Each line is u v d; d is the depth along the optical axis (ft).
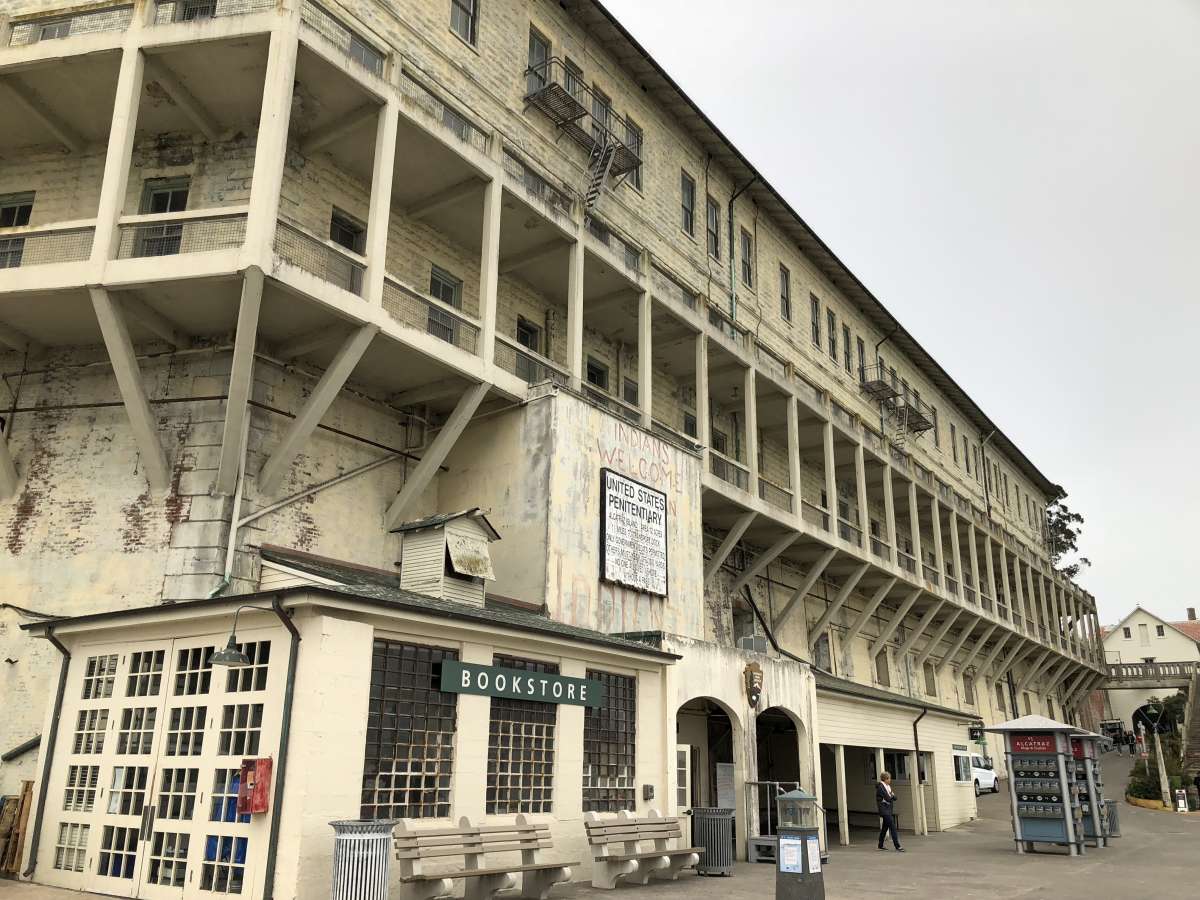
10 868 39.81
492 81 68.85
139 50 49.70
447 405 62.44
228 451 48.34
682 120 91.71
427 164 60.08
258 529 50.34
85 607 48.91
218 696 36.19
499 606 53.21
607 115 81.35
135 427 48.83
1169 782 116.26
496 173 61.26
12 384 54.24
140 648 39.68
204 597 47.11
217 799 34.91
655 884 45.01
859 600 115.34
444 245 67.31
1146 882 47.85
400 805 36.42
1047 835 64.03
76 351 54.39
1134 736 177.78
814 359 112.06
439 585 48.01
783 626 97.50
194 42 49.37
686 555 69.26
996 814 102.42
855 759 88.84
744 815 57.88
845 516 119.24
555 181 71.61
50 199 56.13
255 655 35.76
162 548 48.78
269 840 32.42
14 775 46.32
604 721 48.08
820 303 117.29
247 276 45.29
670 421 89.56
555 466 58.49
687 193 92.43
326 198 58.29
